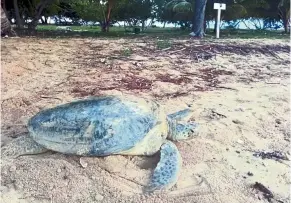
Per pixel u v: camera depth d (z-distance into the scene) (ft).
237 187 4.91
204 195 4.66
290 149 6.21
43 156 5.50
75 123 5.23
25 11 29.37
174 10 33.17
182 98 8.71
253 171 5.38
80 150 5.15
